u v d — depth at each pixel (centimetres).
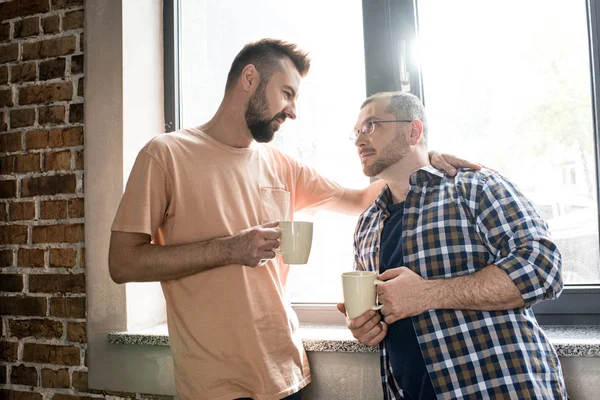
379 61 175
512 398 109
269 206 146
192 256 125
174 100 196
